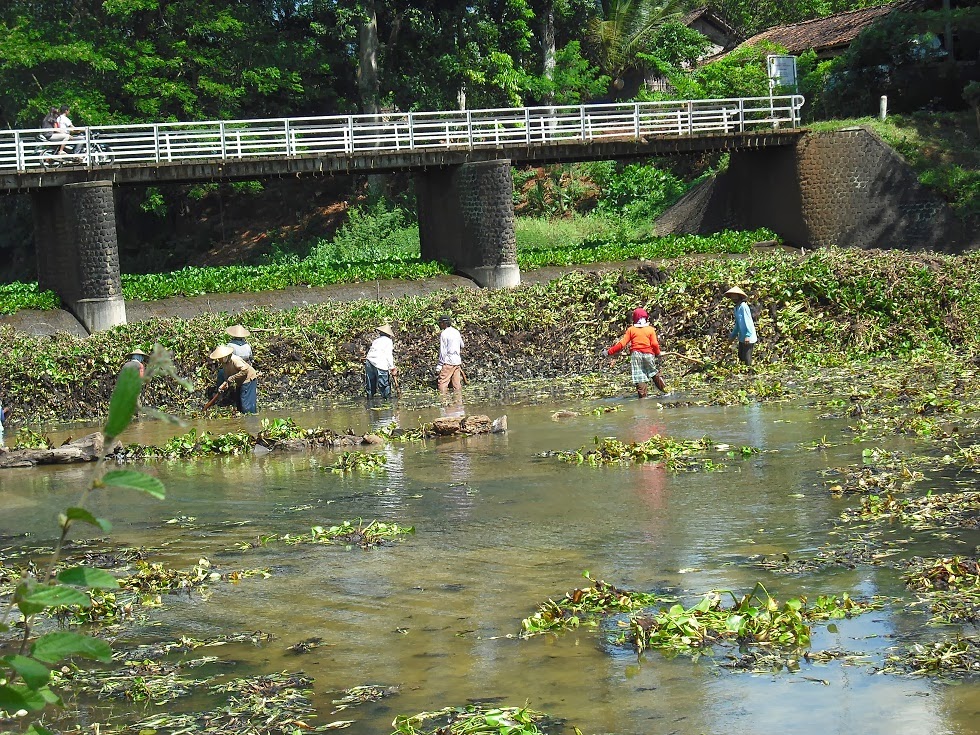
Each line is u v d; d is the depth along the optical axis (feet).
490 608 26.71
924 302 84.94
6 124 159.53
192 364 81.05
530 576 29.19
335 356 83.82
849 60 142.72
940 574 26.04
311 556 32.86
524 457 48.21
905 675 20.65
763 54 157.79
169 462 54.19
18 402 77.97
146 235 186.09
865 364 77.61
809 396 62.13
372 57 164.14
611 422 57.00
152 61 150.20
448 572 30.12
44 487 47.78
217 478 48.24
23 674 8.51
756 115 147.64
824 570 27.76
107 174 102.63
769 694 20.25
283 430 57.36
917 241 124.88
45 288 109.19
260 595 29.07
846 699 19.76
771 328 84.28
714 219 146.61
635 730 19.07
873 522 32.12
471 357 85.20
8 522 40.50
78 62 150.20
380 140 123.54
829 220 129.08
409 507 39.09
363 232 164.96
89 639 8.80
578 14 181.27
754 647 22.80
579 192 171.83
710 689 20.71
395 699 21.30
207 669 23.63
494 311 87.76
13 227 174.60
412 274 115.14
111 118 146.82
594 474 43.09
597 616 25.52
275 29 172.96
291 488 44.52
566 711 20.11
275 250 169.48
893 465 40.09
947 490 35.58
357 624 26.11
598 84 170.91
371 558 32.12
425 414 66.49
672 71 172.45
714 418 55.93
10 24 155.02
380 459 49.75
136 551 34.50
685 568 28.84
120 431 8.60
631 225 158.10
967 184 123.34
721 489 38.45
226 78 159.74
